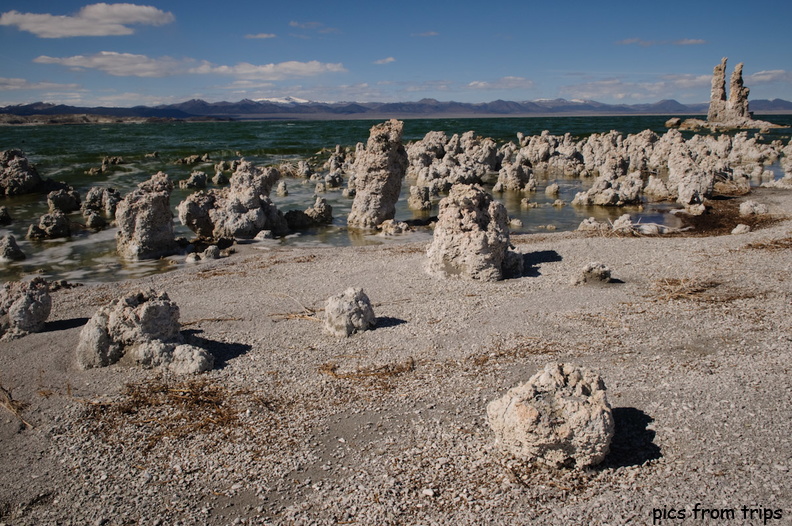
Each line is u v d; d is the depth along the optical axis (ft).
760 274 53.78
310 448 28.45
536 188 131.64
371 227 90.89
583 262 61.46
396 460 26.99
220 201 86.33
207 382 35.78
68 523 23.86
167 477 26.68
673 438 26.53
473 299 49.85
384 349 39.70
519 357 37.47
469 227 56.29
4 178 122.11
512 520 22.38
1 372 37.78
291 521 23.27
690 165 120.26
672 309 45.19
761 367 33.35
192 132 375.25
